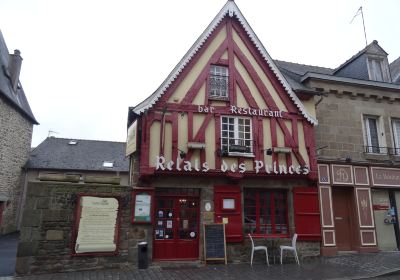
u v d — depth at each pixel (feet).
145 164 28.71
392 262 27.99
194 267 27.22
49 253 25.20
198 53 32.91
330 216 33.55
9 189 55.93
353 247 34.65
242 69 33.81
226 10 34.30
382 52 40.45
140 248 26.61
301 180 33.35
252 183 31.91
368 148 37.37
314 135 35.40
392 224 36.17
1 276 24.14
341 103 37.40
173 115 30.63
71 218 26.16
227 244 29.94
